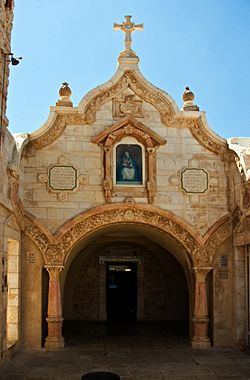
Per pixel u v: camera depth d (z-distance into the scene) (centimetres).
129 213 1744
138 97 1805
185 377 1314
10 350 1522
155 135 1764
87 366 1427
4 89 1388
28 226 1706
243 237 1683
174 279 2456
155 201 1752
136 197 1752
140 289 2461
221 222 1766
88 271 2466
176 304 2450
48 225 1714
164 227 1750
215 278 1756
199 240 1742
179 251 1866
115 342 1819
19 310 1650
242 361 1498
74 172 1744
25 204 1716
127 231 2128
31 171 1736
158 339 1886
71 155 1753
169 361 1498
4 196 1419
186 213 1761
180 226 1752
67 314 2412
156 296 2466
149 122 1794
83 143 1764
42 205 1720
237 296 1738
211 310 1761
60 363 1462
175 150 1791
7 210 1473
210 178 1789
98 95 1792
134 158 1775
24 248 1708
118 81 1798
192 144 1802
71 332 2052
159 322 2377
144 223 1748
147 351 1650
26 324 1680
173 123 1797
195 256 1742
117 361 1495
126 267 2569
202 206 1770
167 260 2447
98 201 1738
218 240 1762
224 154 1802
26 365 1434
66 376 1311
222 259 1767
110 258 2473
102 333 2033
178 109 1797
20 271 1678
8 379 1280
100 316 2431
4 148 1416
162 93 1800
